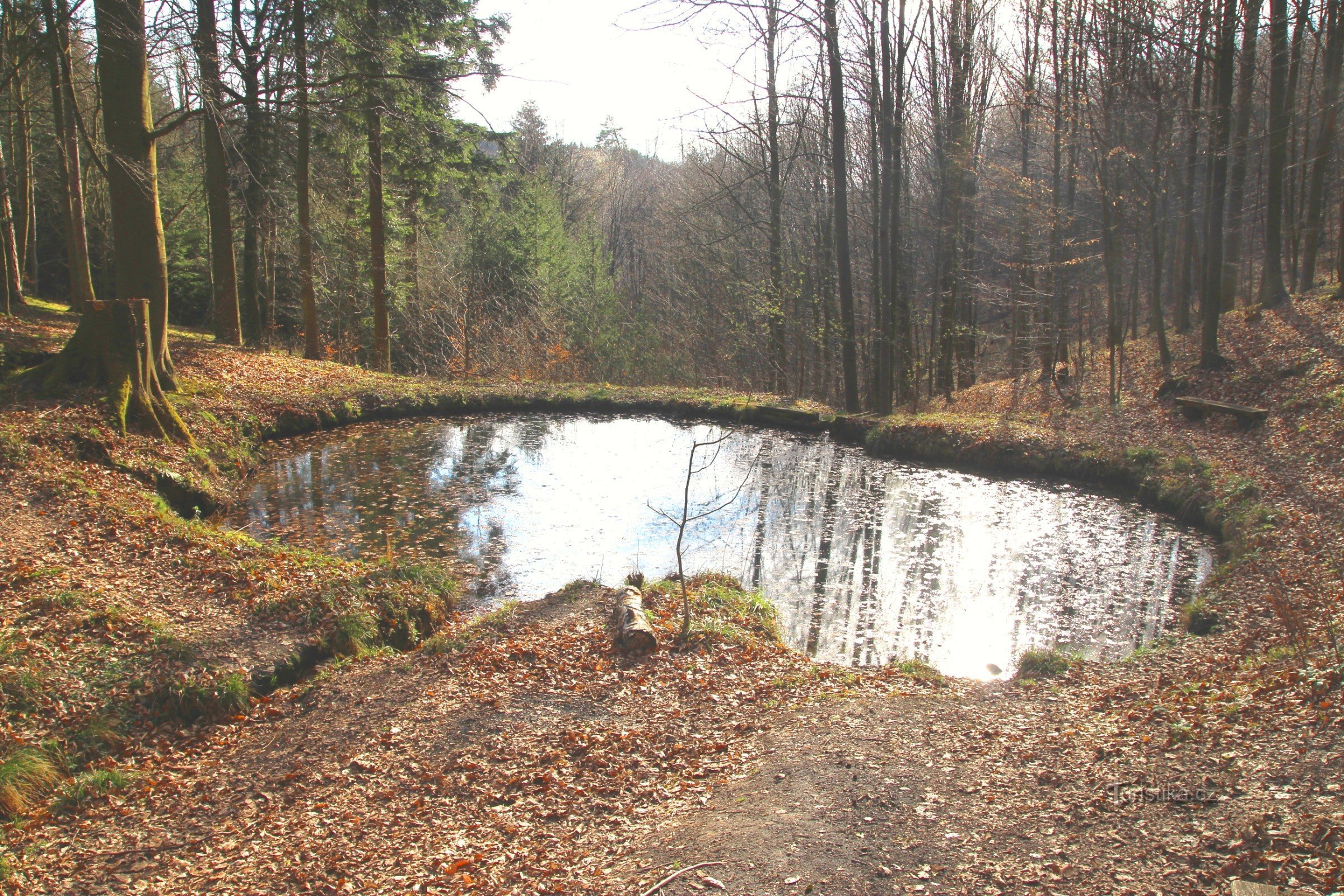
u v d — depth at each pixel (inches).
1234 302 822.5
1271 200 730.2
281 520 473.7
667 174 1919.3
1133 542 457.7
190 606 311.4
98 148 650.2
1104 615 361.4
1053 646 330.3
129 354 494.9
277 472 580.4
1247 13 638.5
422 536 454.9
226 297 812.0
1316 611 280.7
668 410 872.9
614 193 2037.4
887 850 156.9
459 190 1043.3
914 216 1054.4
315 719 251.1
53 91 690.2
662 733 234.8
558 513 507.2
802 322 1114.1
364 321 1181.1
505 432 754.8
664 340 1296.8
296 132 821.2
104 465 438.3
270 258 1011.3
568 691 264.1
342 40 706.2
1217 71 627.5
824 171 1096.8
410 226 1057.5
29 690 241.1
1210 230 655.8
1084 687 258.2
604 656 291.1
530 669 281.0
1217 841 144.3
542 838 183.3
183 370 675.4
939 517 513.7
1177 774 173.2
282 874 174.4
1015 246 929.5
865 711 241.3
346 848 183.6
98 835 194.5
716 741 229.1
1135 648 325.4
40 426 433.7
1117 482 575.8
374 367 975.6
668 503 537.3
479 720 244.8
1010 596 384.8
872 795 183.0
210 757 233.9
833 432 769.6
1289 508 410.3
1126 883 136.8
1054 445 629.6
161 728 247.6
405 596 340.8
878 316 934.4
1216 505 469.7
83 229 712.4
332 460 621.6
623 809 194.5
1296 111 804.0
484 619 326.3
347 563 370.9
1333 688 196.5
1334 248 979.3
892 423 722.8
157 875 177.0
